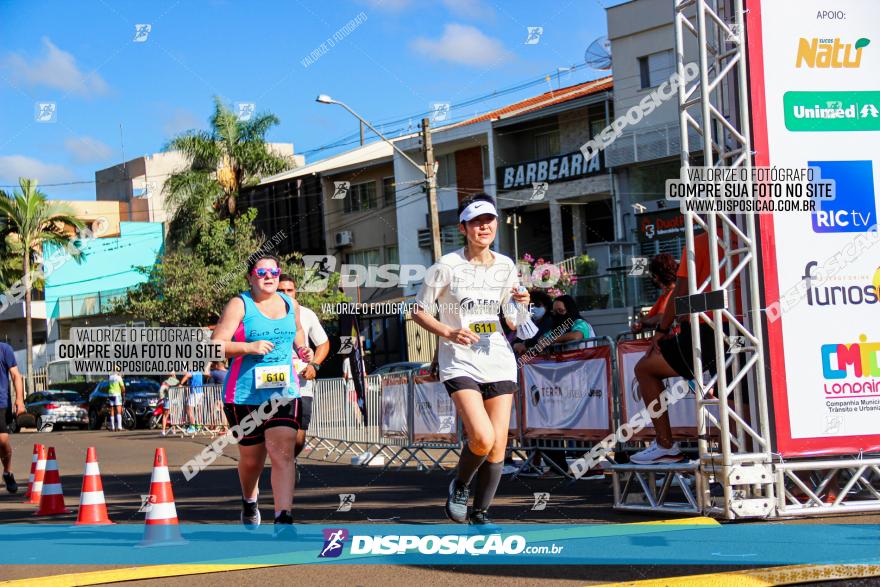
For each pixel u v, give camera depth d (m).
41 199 46.91
